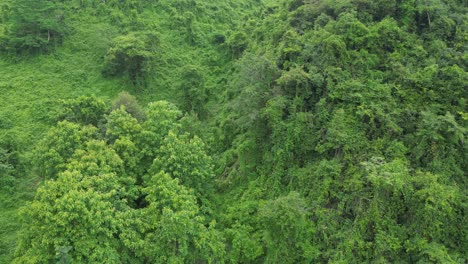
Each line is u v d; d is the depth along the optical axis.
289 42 36.88
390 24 33.50
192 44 55.69
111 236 24.08
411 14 34.38
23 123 42.00
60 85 46.75
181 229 24.73
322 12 38.25
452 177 26.22
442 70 29.61
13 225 32.94
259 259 27.91
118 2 56.84
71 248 22.88
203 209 30.25
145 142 31.23
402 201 25.30
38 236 23.62
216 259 26.81
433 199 23.61
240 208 30.75
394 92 29.98
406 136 28.16
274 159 31.75
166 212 24.67
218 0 65.56
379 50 32.81
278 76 34.22
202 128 42.16
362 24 33.28
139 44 47.41
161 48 52.72
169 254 25.05
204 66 52.56
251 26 53.59
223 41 56.38
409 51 32.34
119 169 28.75
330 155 29.78
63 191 24.48
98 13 55.66
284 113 32.12
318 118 30.80
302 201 26.17
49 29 49.62
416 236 24.22
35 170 36.69
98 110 35.53
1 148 37.12
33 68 47.94
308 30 37.94
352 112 29.69
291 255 26.30
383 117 28.56
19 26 48.69
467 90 28.66
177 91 48.59
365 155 27.86
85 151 29.44
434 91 29.27
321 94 31.91
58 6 53.34
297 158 31.11
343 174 28.06
